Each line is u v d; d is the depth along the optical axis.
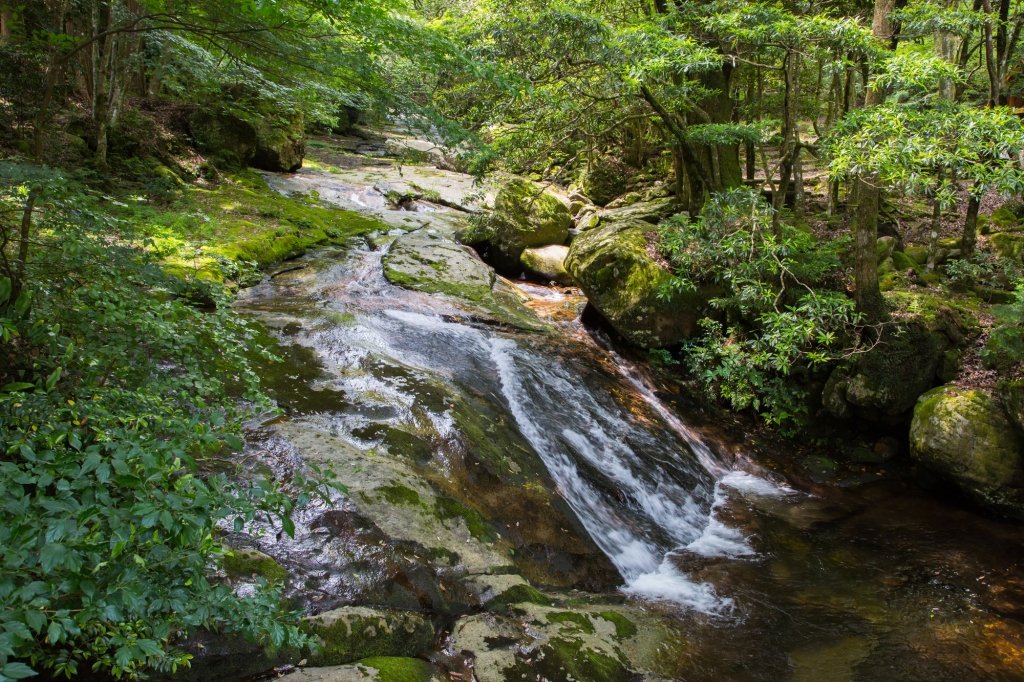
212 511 2.18
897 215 11.45
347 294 8.85
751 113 13.07
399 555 3.91
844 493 7.48
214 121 13.27
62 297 3.11
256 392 3.46
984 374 7.33
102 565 1.92
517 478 5.50
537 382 7.57
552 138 9.30
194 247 7.73
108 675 2.57
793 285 8.41
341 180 15.72
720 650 4.48
